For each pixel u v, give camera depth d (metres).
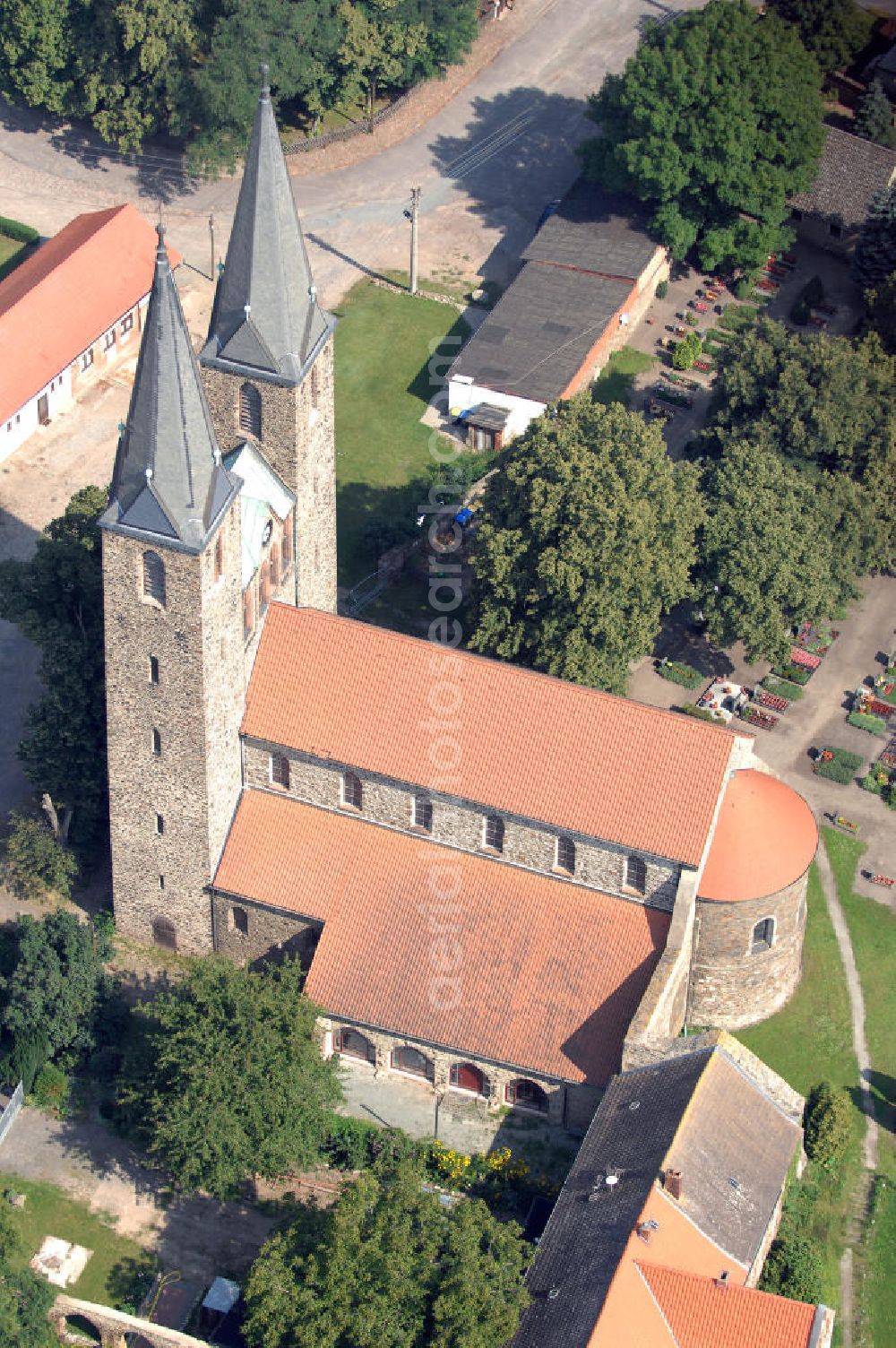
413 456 140.88
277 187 91.12
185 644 93.12
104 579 92.31
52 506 136.00
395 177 166.38
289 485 100.06
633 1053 93.75
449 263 158.62
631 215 156.50
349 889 101.94
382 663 100.94
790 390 128.38
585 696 98.94
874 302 146.38
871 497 126.62
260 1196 97.19
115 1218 96.06
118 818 101.88
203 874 102.62
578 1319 80.88
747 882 99.38
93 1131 99.88
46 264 146.25
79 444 140.75
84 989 100.62
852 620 132.50
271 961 105.50
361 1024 98.81
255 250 92.50
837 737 124.25
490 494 117.94
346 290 155.25
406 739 100.00
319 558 106.44
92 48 157.12
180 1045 93.38
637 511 111.31
